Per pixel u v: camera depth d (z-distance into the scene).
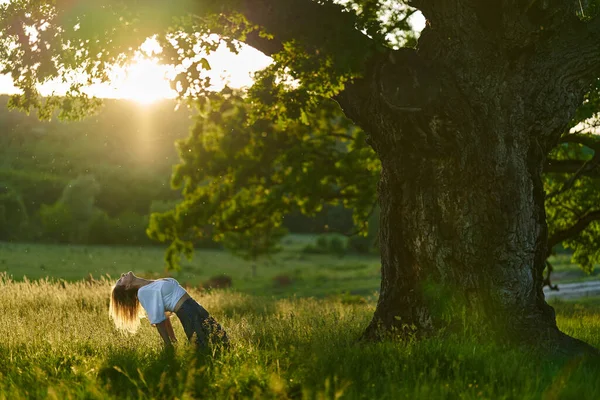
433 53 8.25
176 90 8.08
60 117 10.45
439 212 8.07
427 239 8.12
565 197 20.67
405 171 8.27
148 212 115.12
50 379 5.49
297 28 7.99
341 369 5.49
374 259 103.00
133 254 91.81
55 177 106.75
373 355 6.33
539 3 7.54
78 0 7.79
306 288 59.75
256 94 10.45
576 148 18.88
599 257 21.50
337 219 115.31
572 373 5.57
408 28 12.80
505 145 7.93
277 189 23.45
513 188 7.91
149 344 7.35
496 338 7.73
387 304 8.46
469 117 7.90
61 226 100.88
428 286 8.05
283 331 8.13
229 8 7.85
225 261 91.62
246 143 23.39
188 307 7.12
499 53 7.87
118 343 7.35
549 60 7.93
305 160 22.70
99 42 7.92
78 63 8.46
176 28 7.77
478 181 7.93
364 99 8.55
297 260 99.06
